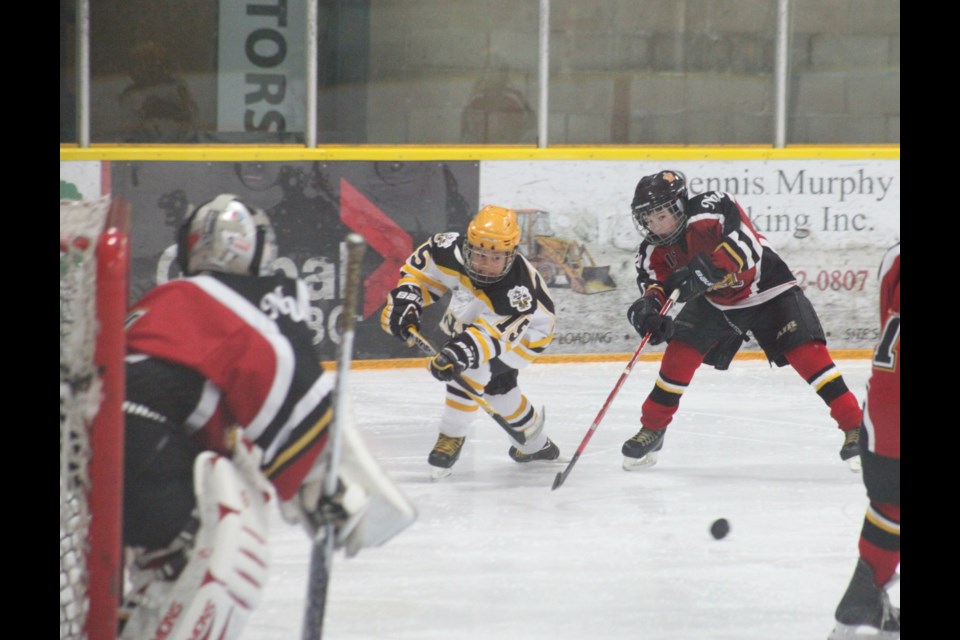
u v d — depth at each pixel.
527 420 15.29
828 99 24.98
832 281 23.70
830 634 9.81
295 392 7.77
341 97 23.11
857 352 23.86
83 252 7.09
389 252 21.94
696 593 10.85
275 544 12.04
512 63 23.58
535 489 14.56
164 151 20.95
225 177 21.20
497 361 14.59
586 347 22.88
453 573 11.34
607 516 13.42
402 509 7.86
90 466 6.89
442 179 22.11
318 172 21.50
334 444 7.51
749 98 24.64
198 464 7.54
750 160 23.20
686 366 15.28
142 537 7.54
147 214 21.03
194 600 7.29
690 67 24.34
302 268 21.56
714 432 17.56
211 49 22.22
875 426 9.21
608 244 22.80
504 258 13.81
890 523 9.31
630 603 10.56
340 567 11.43
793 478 15.12
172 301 7.89
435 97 23.47
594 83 24.06
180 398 7.69
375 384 20.47
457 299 17.70
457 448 15.09
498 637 9.71
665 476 15.20
